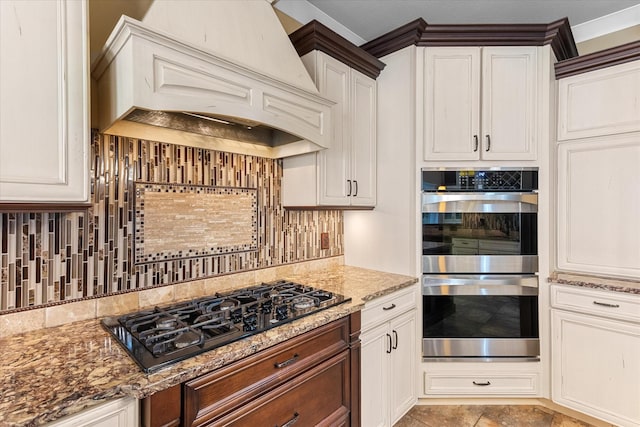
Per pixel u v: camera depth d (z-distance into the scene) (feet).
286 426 4.14
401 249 7.14
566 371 6.61
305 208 6.51
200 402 3.34
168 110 3.67
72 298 4.23
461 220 6.95
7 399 2.61
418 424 6.56
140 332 3.89
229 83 4.22
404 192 7.07
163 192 5.01
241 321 4.25
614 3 7.11
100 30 4.31
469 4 7.20
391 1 7.14
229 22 4.50
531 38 6.77
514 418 6.73
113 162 4.51
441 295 7.02
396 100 7.17
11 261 3.81
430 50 6.98
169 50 3.67
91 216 4.35
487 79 6.88
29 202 3.17
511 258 6.89
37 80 3.20
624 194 6.40
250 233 6.21
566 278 6.72
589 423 6.53
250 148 6.14
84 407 2.66
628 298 5.89
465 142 6.93
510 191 6.87
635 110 6.23
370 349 5.68
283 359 4.11
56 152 3.32
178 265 5.19
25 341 3.68
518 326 6.89
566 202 7.07
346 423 5.05
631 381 5.92
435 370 7.02
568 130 6.98
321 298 5.27
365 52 6.78
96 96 4.28
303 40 6.06
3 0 3.01
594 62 6.59
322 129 5.59
